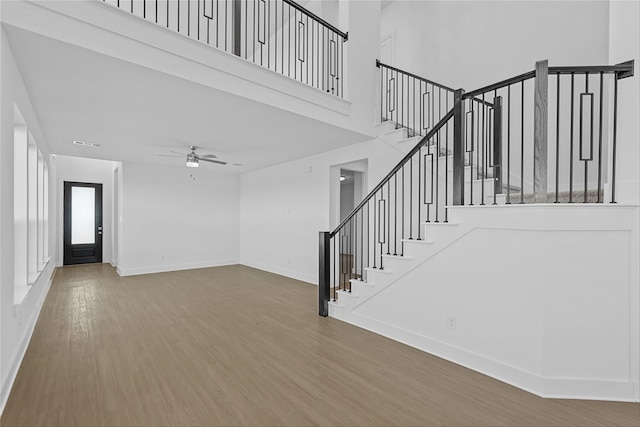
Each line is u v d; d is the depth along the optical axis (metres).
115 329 3.59
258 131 4.51
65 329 3.58
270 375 2.57
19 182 3.17
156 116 3.82
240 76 3.27
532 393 2.30
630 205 2.21
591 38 3.89
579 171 3.99
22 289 3.17
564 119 4.09
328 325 3.73
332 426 1.97
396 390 2.36
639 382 2.20
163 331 3.54
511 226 2.41
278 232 7.01
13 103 2.46
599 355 2.24
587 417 2.03
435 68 5.51
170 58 2.78
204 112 3.70
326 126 4.30
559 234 2.26
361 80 4.70
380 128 4.87
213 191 7.99
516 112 4.53
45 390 2.34
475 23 4.99
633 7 2.28
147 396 2.28
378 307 3.47
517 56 4.51
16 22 2.08
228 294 5.18
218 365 2.74
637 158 2.24
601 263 2.23
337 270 5.97
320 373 2.61
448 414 2.07
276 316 4.06
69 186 7.92
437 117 5.43
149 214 7.06
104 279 6.33
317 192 6.03
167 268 7.28
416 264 3.08
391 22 6.21
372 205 5.10
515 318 2.42
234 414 2.08
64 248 7.88
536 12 4.33
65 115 3.76
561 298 2.26
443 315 2.88
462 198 2.83
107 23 2.45
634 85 2.26
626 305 2.22
